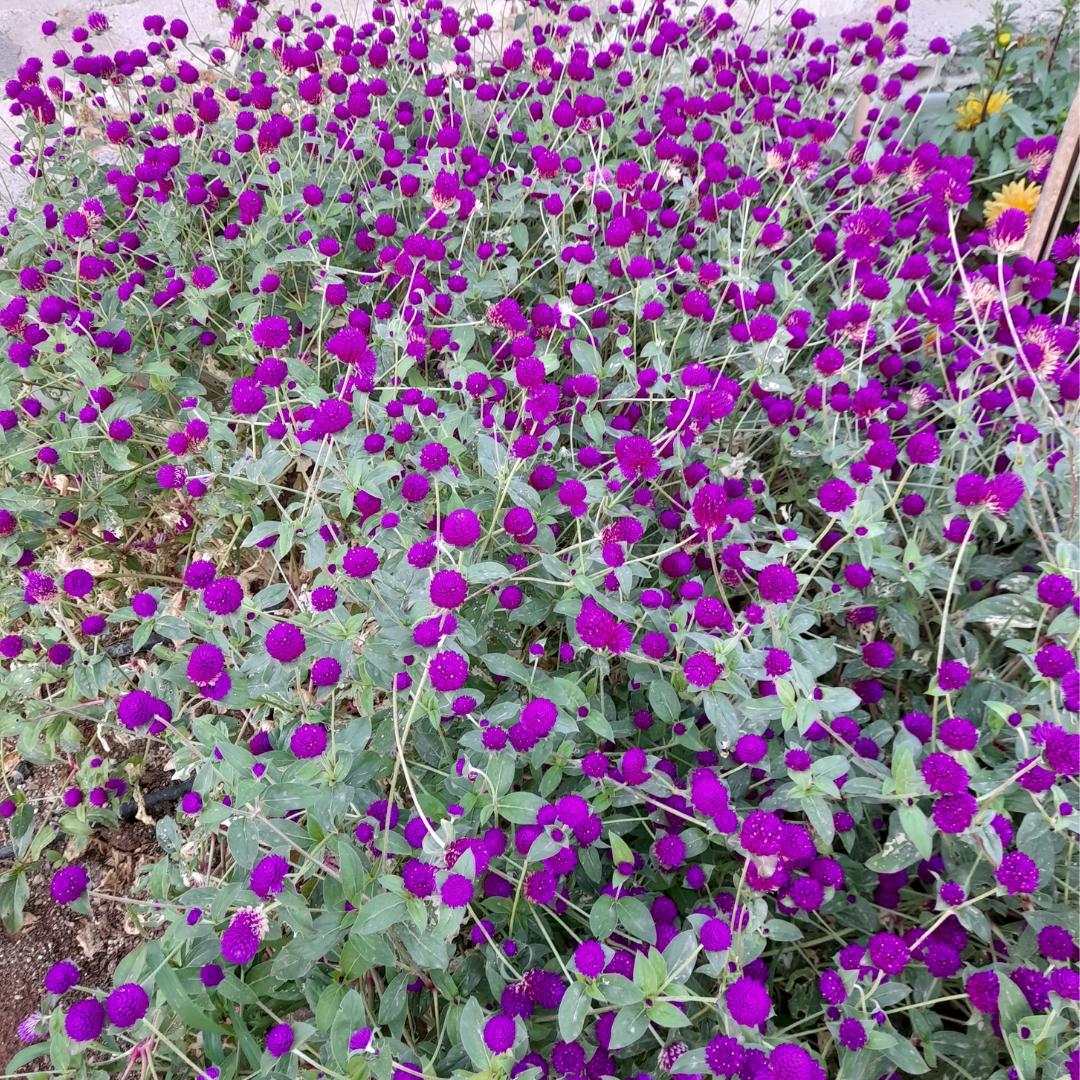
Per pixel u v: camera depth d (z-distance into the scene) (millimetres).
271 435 720
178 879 621
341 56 1147
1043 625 675
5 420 820
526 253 1010
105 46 1615
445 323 895
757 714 584
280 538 683
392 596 653
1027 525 789
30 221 1043
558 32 1232
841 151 1270
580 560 664
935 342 851
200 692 659
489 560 721
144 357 919
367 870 561
